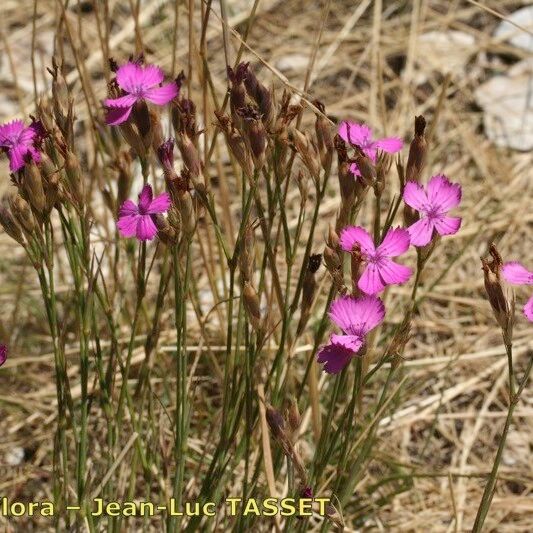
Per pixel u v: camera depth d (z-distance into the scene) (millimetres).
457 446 670
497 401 690
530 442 675
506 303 486
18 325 713
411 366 692
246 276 530
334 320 492
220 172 656
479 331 717
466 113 862
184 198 509
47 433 665
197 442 641
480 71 895
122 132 521
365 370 562
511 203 782
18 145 516
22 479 653
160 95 517
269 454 548
